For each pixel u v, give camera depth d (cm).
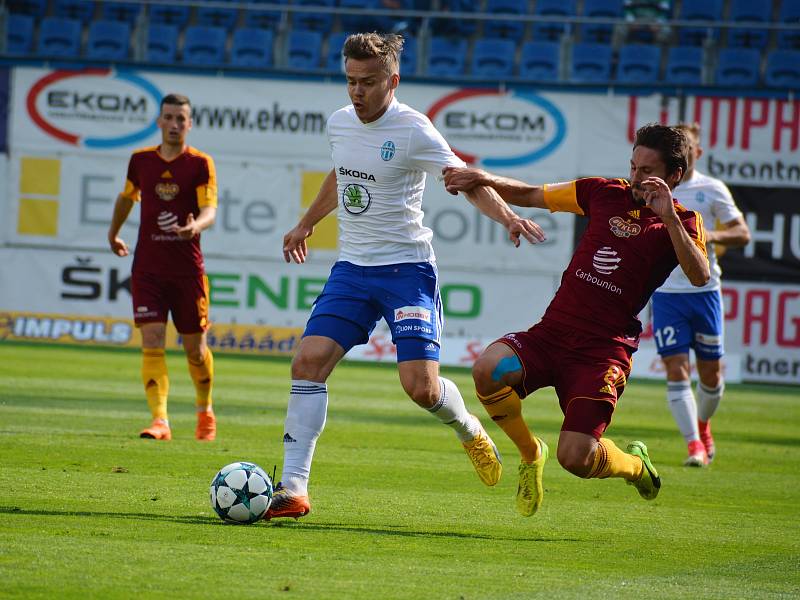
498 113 6712
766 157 6588
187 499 2111
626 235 1930
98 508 1959
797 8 8388
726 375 6612
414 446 3219
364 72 1958
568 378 1945
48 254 6794
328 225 6756
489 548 1812
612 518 2184
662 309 3238
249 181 6794
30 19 8144
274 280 6794
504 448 3412
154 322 3078
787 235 6588
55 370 5053
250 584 1465
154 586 1429
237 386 4850
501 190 2031
